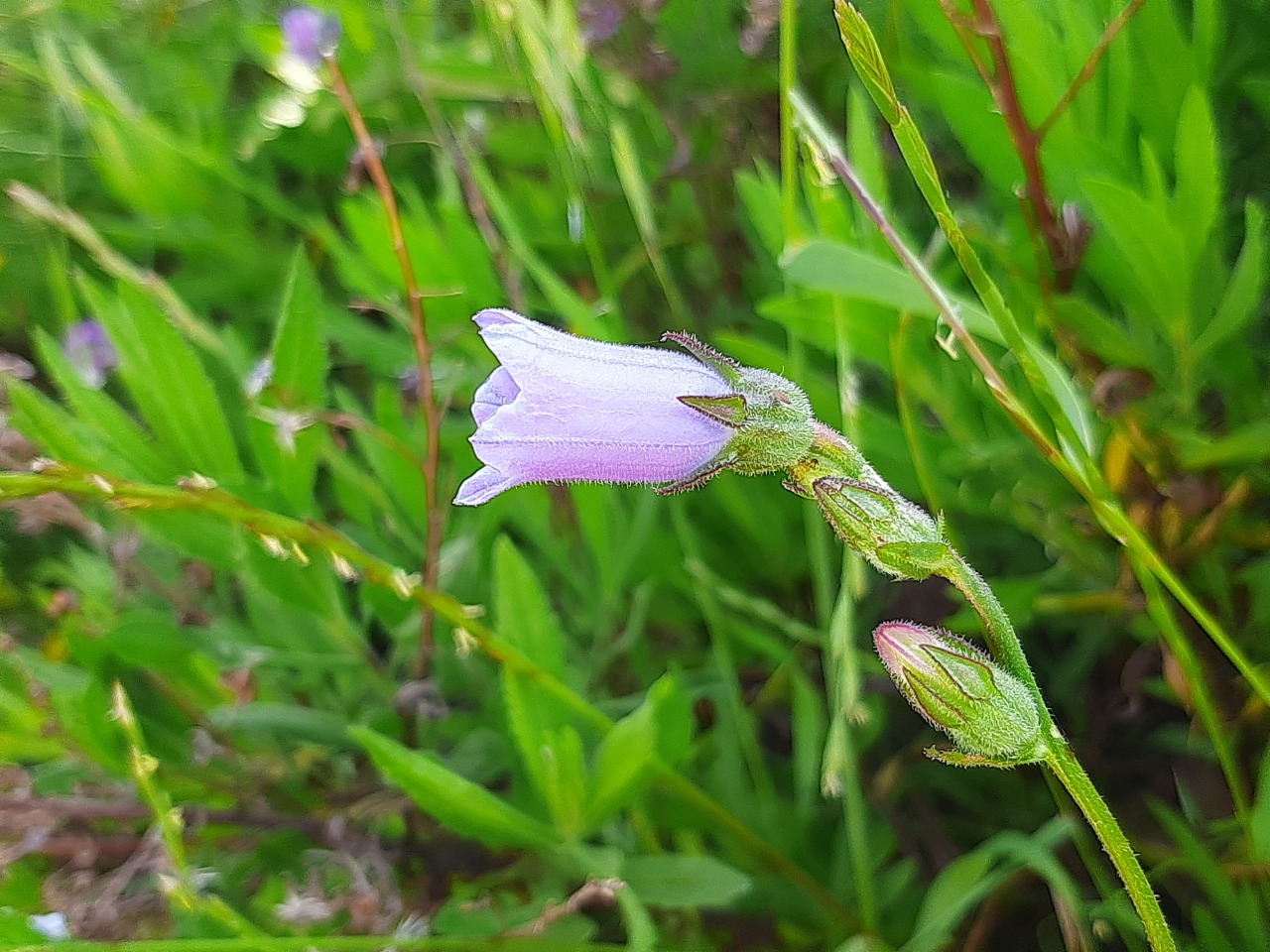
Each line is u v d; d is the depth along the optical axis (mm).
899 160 145
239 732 123
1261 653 110
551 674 111
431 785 100
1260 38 121
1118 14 111
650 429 87
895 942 111
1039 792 120
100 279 173
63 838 110
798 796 124
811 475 87
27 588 147
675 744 109
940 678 77
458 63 163
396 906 103
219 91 181
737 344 127
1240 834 106
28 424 114
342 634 124
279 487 119
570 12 128
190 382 115
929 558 80
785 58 100
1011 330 81
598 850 104
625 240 162
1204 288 110
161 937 103
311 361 117
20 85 176
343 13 158
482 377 144
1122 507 115
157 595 137
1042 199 110
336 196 178
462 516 139
